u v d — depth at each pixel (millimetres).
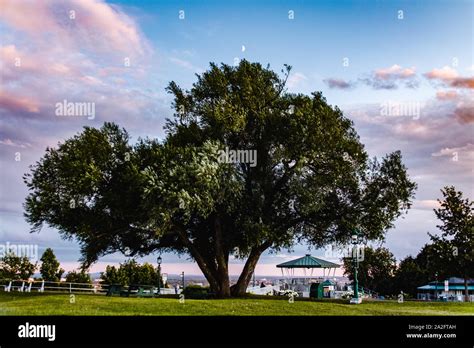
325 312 27000
